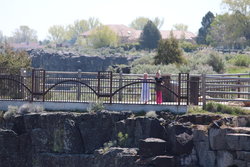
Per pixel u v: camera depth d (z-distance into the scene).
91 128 36.56
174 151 33.88
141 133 35.50
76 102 38.56
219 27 164.50
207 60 78.69
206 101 39.31
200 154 33.59
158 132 35.28
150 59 88.88
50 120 36.91
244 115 35.22
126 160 34.12
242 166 32.00
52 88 41.81
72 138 36.44
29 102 39.31
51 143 36.84
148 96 38.50
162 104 37.16
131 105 37.56
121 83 39.88
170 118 36.09
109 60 128.38
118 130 36.03
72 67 129.12
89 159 35.62
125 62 126.75
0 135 37.34
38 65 133.38
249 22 158.00
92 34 197.38
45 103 39.00
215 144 32.97
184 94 39.22
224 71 78.25
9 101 39.50
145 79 38.66
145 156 33.84
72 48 182.25
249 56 91.94
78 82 39.03
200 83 39.78
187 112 36.75
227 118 34.25
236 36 158.25
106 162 34.62
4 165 37.38
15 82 40.59
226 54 98.56
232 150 32.41
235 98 40.25
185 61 75.12
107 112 36.81
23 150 37.31
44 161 36.69
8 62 47.94
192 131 34.06
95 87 40.50
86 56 130.88
